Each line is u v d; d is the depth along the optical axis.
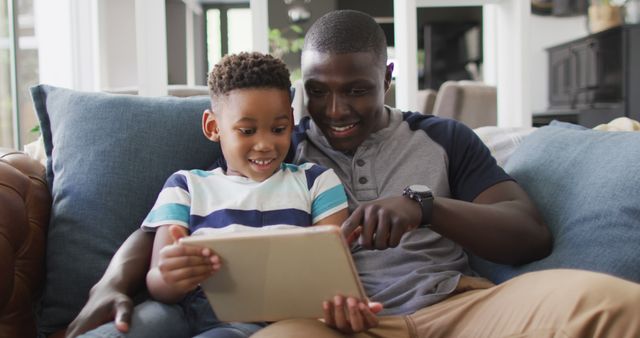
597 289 0.71
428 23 5.07
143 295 0.98
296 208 1.00
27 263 1.09
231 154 1.01
